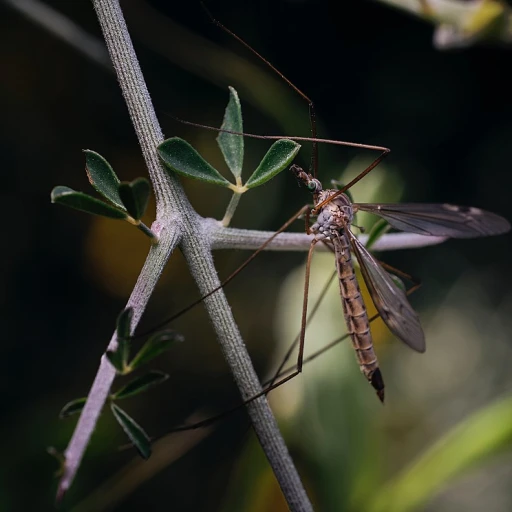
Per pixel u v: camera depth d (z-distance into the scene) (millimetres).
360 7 306
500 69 310
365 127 322
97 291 309
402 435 313
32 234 303
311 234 234
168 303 324
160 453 269
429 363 329
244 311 326
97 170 208
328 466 265
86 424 203
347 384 266
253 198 314
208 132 315
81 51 263
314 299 268
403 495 258
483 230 238
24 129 302
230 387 318
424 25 307
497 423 256
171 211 211
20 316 300
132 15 292
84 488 274
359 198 256
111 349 205
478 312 335
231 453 304
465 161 325
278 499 266
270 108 281
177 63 294
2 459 277
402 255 339
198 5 302
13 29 301
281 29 309
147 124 211
